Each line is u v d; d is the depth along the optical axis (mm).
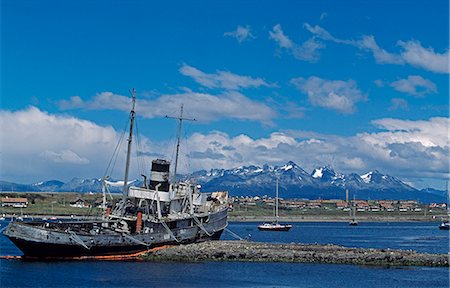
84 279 83625
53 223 101750
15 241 94688
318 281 85938
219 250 105375
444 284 84625
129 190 111750
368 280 87375
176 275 88562
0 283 80000
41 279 83062
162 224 108750
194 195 123500
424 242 184875
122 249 102062
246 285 81750
